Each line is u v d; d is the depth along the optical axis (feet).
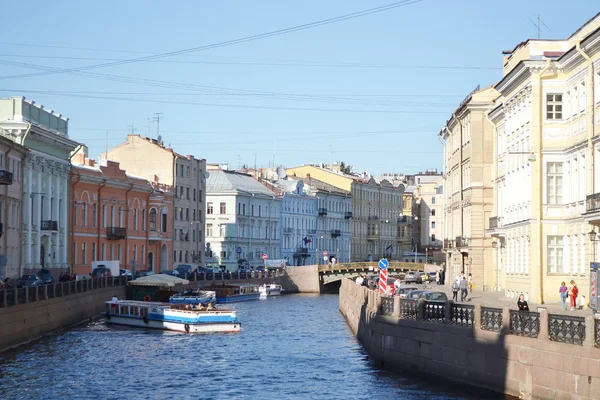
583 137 168.96
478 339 110.01
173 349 168.96
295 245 508.53
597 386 88.53
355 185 574.15
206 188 445.37
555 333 96.63
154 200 360.89
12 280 221.05
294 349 168.96
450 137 308.19
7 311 155.74
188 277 312.50
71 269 291.38
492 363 106.93
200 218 419.95
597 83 160.97
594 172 161.99
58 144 278.26
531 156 179.52
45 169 269.23
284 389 124.67
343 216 562.66
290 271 403.54
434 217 645.10
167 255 378.94
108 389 125.08
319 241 536.01
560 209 181.68
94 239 311.68
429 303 124.16
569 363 92.84
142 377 135.33
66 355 155.43
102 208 318.86
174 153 392.06
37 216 262.88
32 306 170.91
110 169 326.65
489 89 259.60
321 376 134.62
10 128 250.57
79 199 299.99
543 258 181.88
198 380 132.98
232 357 157.99
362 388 121.49
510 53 232.32
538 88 181.27
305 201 519.19
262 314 260.21
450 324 117.50
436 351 119.85
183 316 200.44
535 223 181.98
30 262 256.73
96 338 182.50
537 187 181.57
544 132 181.68
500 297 215.92
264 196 470.80
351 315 211.20
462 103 272.92
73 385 127.65
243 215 450.71
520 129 197.36
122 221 334.85
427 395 112.06
